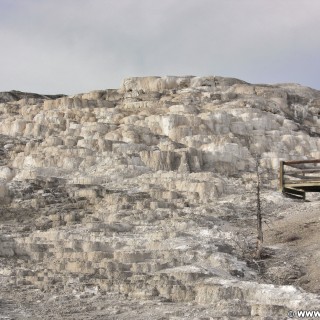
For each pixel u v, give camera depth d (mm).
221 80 55438
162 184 32594
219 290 16219
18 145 39469
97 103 48188
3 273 18641
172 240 21750
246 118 44781
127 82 55562
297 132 46062
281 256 21297
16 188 30047
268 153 41562
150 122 42625
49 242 21516
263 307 14953
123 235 22688
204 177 34531
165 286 16734
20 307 15547
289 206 30172
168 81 54781
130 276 18125
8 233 23297
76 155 36656
